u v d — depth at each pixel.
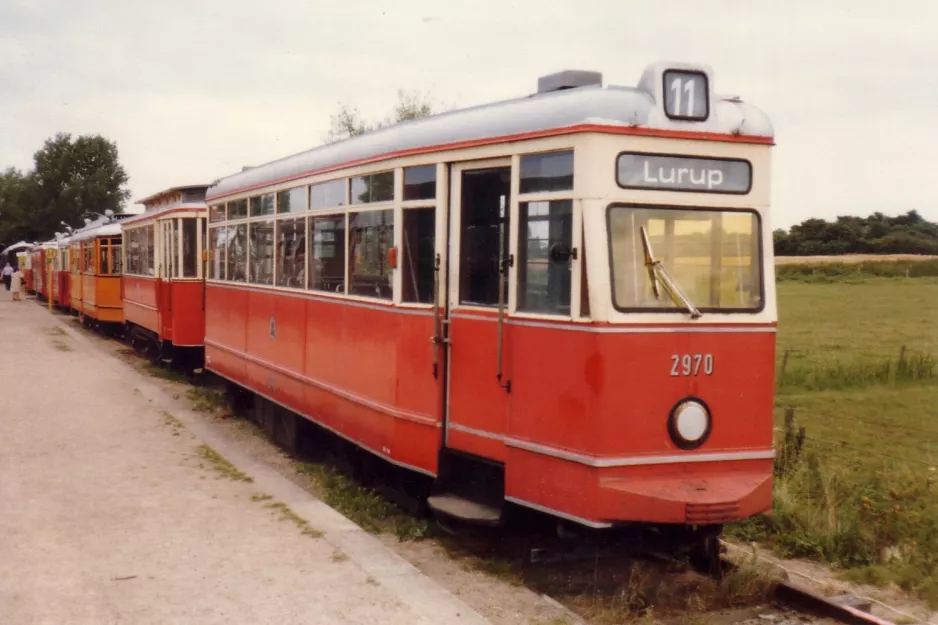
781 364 18.08
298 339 9.91
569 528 6.44
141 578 6.00
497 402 6.66
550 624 5.74
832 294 36.62
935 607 6.42
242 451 9.93
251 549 6.59
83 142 82.56
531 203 6.38
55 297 36.66
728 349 6.27
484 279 6.86
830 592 6.65
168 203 17.34
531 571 6.87
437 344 7.17
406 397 7.55
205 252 13.96
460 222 7.02
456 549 7.38
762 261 6.44
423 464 7.38
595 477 5.93
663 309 6.09
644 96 6.15
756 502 6.11
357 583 5.93
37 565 6.23
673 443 6.11
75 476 8.67
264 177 11.02
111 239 24.09
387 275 7.86
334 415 8.95
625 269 6.02
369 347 8.16
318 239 9.37
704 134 6.22
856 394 15.50
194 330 16.25
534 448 6.32
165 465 9.15
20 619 5.32
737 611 6.08
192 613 5.43
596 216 5.94
